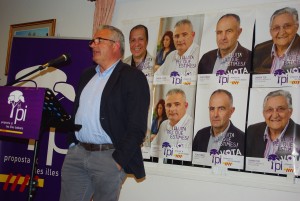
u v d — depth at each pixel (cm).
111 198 167
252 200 198
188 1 239
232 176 205
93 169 169
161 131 232
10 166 249
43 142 246
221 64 216
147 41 248
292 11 199
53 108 159
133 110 168
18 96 156
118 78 177
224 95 212
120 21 264
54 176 240
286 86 194
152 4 254
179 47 235
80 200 180
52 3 313
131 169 169
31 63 260
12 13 342
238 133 205
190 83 227
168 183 227
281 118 193
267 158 194
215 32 222
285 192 189
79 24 293
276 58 200
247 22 212
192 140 220
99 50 185
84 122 176
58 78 252
